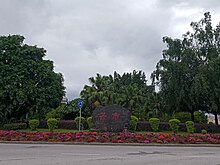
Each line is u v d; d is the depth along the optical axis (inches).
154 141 761.6
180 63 1325.0
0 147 631.2
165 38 1402.6
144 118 1734.7
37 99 1318.9
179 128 1255.5
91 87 2054.6
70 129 1304.1
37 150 565.9
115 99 2001.7
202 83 1221.7
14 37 1375.5
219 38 1391.5
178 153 555.2
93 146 681.6
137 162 420.8
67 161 416.2
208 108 1393.9
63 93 1552.7
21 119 1572.3
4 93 1259.8
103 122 1036.5
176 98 1322.6
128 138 772.0
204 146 748.0
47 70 1366.9
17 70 1295.5
